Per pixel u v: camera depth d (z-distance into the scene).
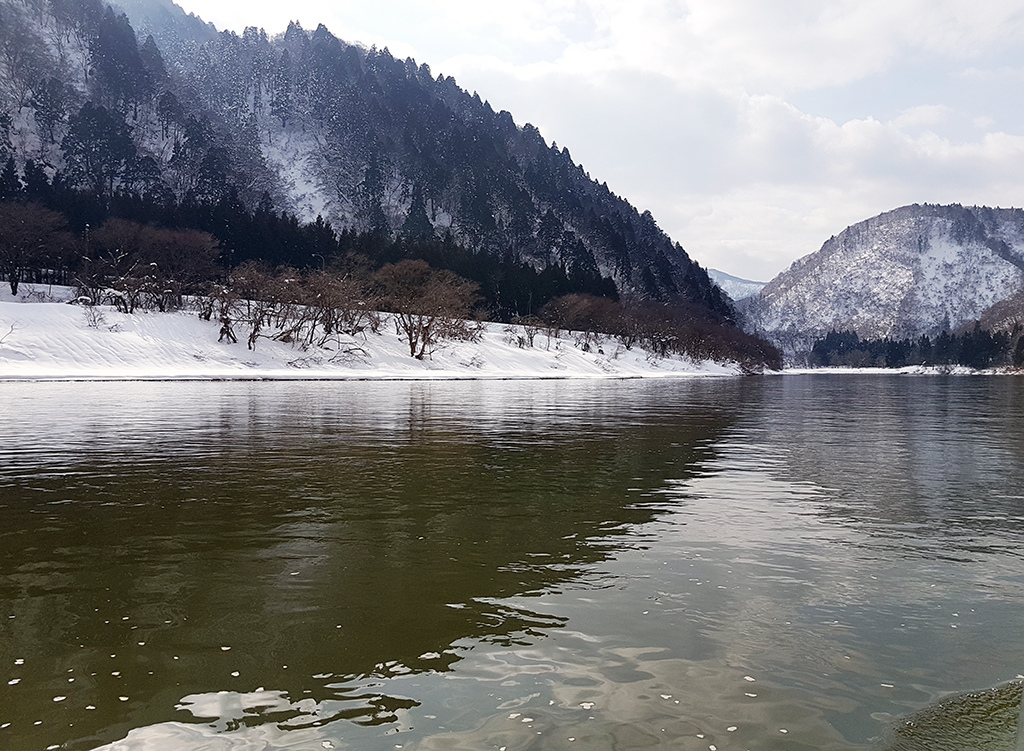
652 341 124.12
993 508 9.70
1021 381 104.56
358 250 119.12
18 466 13.09
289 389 44.53
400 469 12.95
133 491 10.64
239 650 4.79
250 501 9.91
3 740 3.60
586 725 3.80
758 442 18.06
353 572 6.59
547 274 141.50
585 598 5.90
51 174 161.62
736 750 3.55
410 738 3.65
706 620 5.41
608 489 11.01
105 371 55.75
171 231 91.50
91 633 5.07
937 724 3.84
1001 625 5.33
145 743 3.58
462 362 82.81
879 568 6.80
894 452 16.08
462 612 5.55
